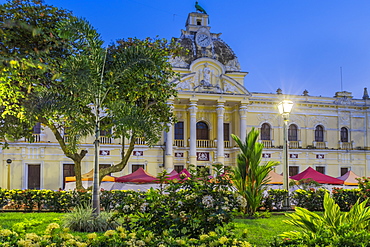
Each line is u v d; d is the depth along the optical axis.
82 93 15.31
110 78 16.22
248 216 18.52
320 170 43.69
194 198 8.59
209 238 7.12
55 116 18.58
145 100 19.31
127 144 38.00
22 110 16.69
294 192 23.55
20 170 34.88
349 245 6.71
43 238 7.32
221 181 9.24
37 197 19.88
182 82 38.00
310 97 44.06
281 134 42.84
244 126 39.09
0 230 7.23
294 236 7.95
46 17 17.03
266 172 19.06
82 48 15.78
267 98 42.66
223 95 38.50
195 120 38.16
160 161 38.88
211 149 40.19
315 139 44.09
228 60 41.00
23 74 16.31
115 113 15.91
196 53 39.94
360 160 44.91
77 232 13.44
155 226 8.28
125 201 9.32
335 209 8.48
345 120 45.16
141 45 18.30
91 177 26.92
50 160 35.75
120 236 7.38
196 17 42.03
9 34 14.98
